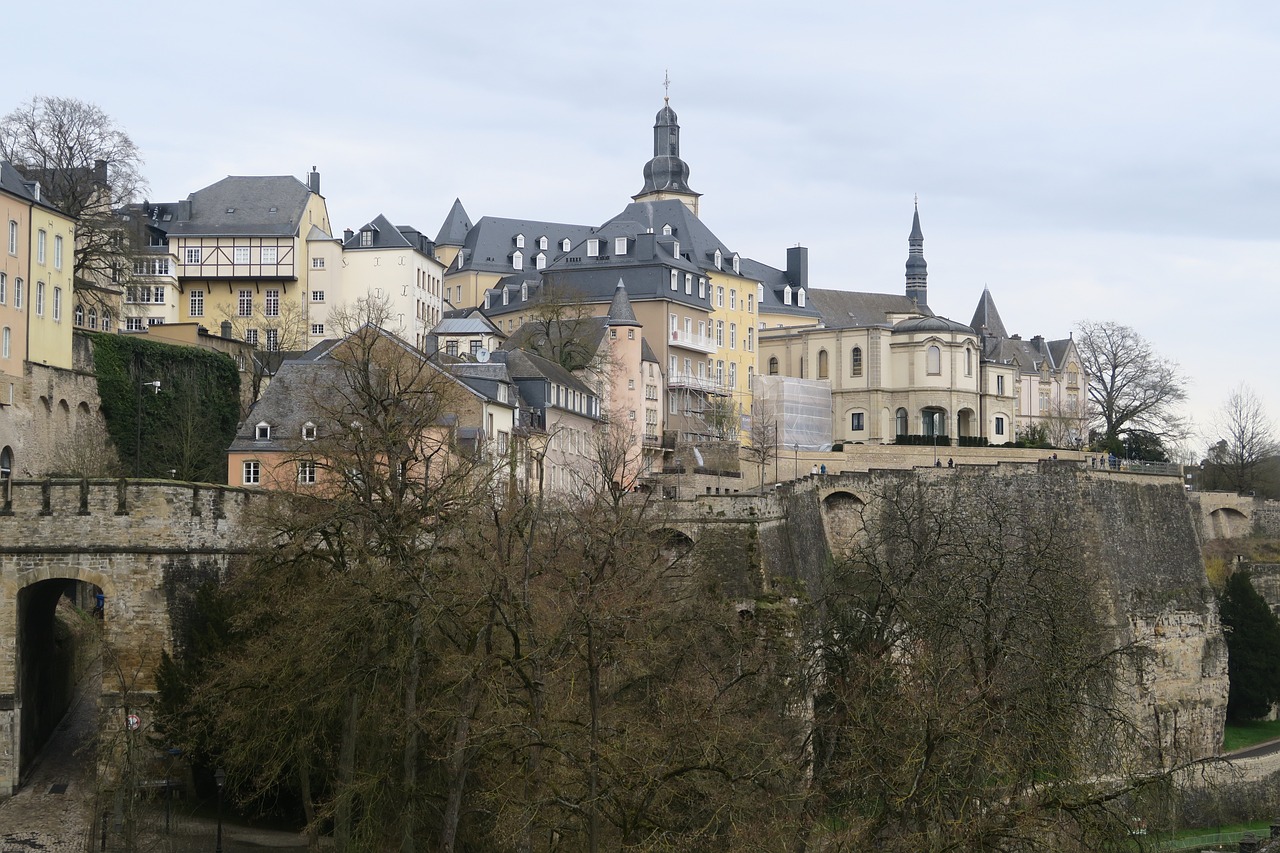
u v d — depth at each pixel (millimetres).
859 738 53875
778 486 108312
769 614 91625
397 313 173625
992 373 187000
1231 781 102375
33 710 72125
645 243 179125
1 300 94062
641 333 167000
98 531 68188
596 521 70312
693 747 55875
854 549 76625
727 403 179500
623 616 55500
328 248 172125
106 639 67312
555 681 57531
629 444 120188
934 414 177375
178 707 63000
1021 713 52625
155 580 68250
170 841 60844
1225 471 185125
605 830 53719
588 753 51594
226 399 117062
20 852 59469
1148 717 120188
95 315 128000
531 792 53562
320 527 61094
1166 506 136875
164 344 111375
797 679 66938
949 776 49625
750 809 53500
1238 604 135000
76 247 120812
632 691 67375
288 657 57031
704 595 83188
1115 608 124500
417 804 57344
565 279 180500
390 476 61156
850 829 50438
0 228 94250
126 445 107438
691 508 95812
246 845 61062
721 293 189750
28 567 67625
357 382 71125
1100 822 48344
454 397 80938
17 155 123875
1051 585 65812
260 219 170125
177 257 168125
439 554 63719
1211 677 131500
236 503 70625
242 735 59438
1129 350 192000
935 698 50781
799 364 189000
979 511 114250
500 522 63219
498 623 57531
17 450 95250
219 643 64938
